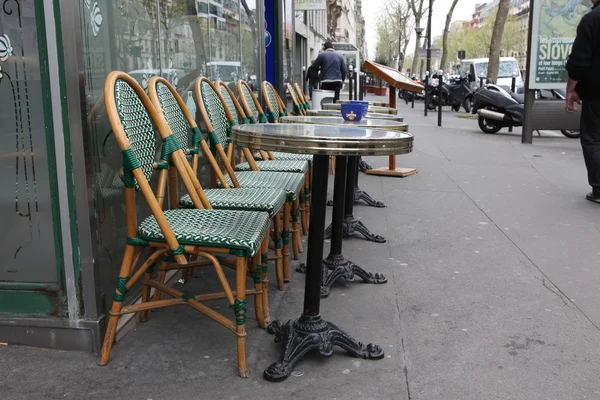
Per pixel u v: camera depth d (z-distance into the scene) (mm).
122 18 3000
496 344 2865
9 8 2395
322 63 12633
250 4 6500
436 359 2703
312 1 17141
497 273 3906
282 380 2479
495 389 2445
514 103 12633
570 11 10281
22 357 2607
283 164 4242
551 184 7062
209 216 2752
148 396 2348
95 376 2482
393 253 4332
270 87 5223
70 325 2631
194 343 2814
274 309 3273
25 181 2523
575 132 12094
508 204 5980
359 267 3701
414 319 3156
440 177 7508
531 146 10703
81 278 2594
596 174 5949
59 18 2365
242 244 2400
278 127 2791
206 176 4504
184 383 2449
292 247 4422
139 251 2682
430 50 20312
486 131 13266
